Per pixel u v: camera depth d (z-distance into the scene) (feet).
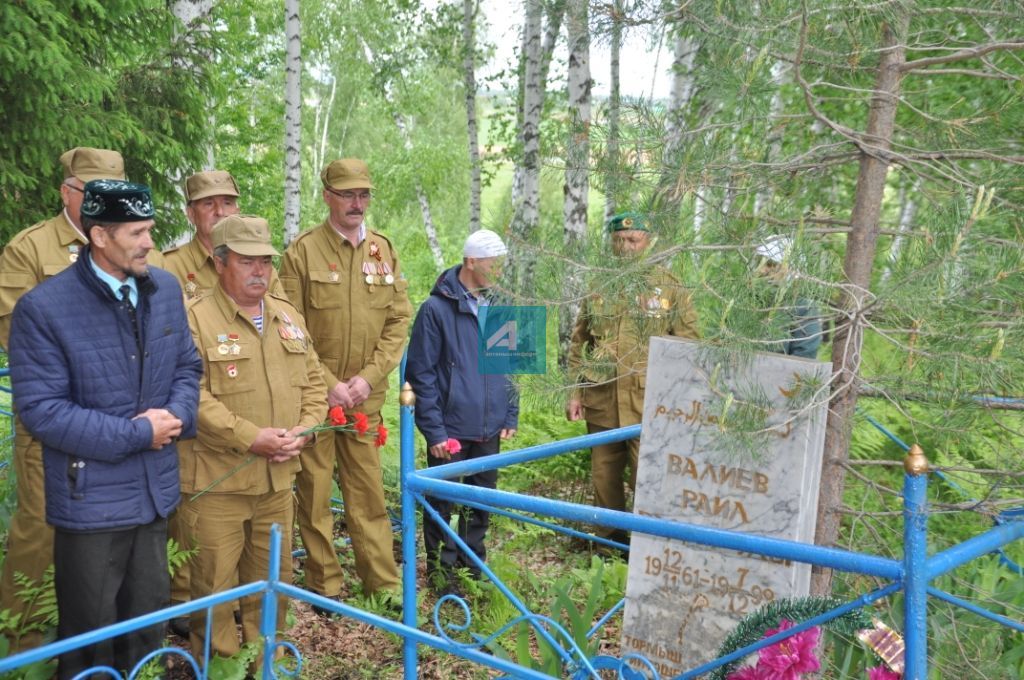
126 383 9.09
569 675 10.74
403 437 9.80
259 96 71.72
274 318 11.55
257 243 10.82
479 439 14.60
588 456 21.25
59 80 16.40
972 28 10.30
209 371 10.76
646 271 9.55
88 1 17.47
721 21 8.61
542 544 17.22
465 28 45.52
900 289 7.69
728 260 8.73
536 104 31.22
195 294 12.45
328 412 13.08
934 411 8.64
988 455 12.36
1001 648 10.73
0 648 9.89
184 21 24.48
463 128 84.48
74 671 9.16
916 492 6.29
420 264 73.61
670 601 10.07
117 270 9.02
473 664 12.22
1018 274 7.21
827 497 9.87
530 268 10.25
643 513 10.17
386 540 13.84
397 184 72.13
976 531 14.60
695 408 9.68
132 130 18.95
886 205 15.11
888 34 9.22
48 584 10.21
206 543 10.71
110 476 8.97
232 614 11.07
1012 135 9.87
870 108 9.55
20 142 17.02
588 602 11.04
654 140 10.00
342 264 13.52
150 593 9.55
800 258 7.89
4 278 10.73
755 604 9.47
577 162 10.52
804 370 8.78
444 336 14.28
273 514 11.37
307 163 93.81
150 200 9.12
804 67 9.87
